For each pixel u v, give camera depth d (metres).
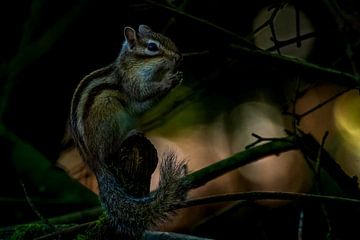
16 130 13.62
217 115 16.64
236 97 16.05
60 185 12.11
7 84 13.17
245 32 13.55
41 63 13.34
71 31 13.20
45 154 13.74
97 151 8.59
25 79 13.36
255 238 11.64
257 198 7.63
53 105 13.60
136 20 12.80
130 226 7.94
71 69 13.48
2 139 12.45
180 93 14.29
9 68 13.20
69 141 12.95
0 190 12.14
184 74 14.27
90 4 12.87
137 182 8.23
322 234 11.36
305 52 14.17
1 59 13.94
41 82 13.45
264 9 13.52
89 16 12.99
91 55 13.41
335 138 16.44
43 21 13.73
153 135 16.80
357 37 10.78
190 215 14.77
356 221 10.40
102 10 12.86
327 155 9.72
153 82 9.40
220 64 11.48
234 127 16.64
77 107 8.82
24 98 13.45
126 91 9.27
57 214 11.91
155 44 9.50
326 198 7.66
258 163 16.23
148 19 12.63
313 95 16.94
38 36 13.86
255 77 14.85
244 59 9.81
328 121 16.72
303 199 7.64
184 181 7.81
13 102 13.41
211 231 11.66
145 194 8.25
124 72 9.31
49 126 13.66
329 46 12.77
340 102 16.80
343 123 16.58
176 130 16.80
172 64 9.43
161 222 7.89
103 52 13.40
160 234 7.84
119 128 8.79
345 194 9.69
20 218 11.81
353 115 16.66
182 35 12.25
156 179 14.85
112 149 8.61
